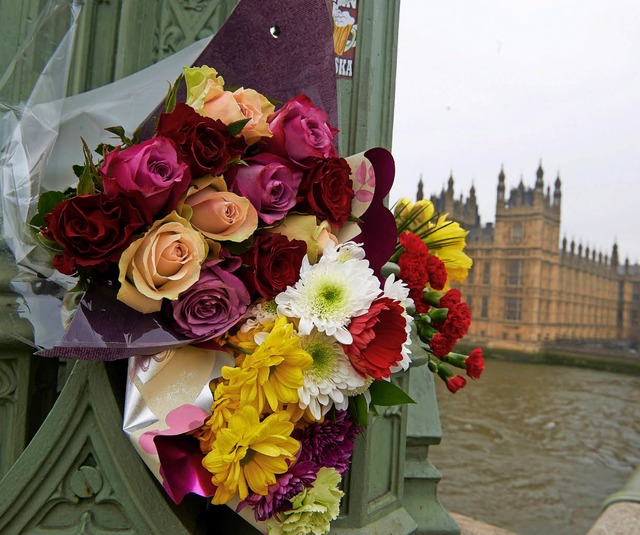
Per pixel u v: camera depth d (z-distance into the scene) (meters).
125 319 0.66
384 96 1.38
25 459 0.74
